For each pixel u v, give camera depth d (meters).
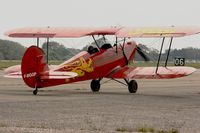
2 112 27.94
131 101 35.22
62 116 26.72
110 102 34.19
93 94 41.31
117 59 45.16
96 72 43.47
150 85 56.16
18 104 31.88
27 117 26.14
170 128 23.30
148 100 36.16
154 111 29.44
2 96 37.81
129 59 46.34
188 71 41.22
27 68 38.91
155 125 24.12
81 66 42.03
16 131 21.58
